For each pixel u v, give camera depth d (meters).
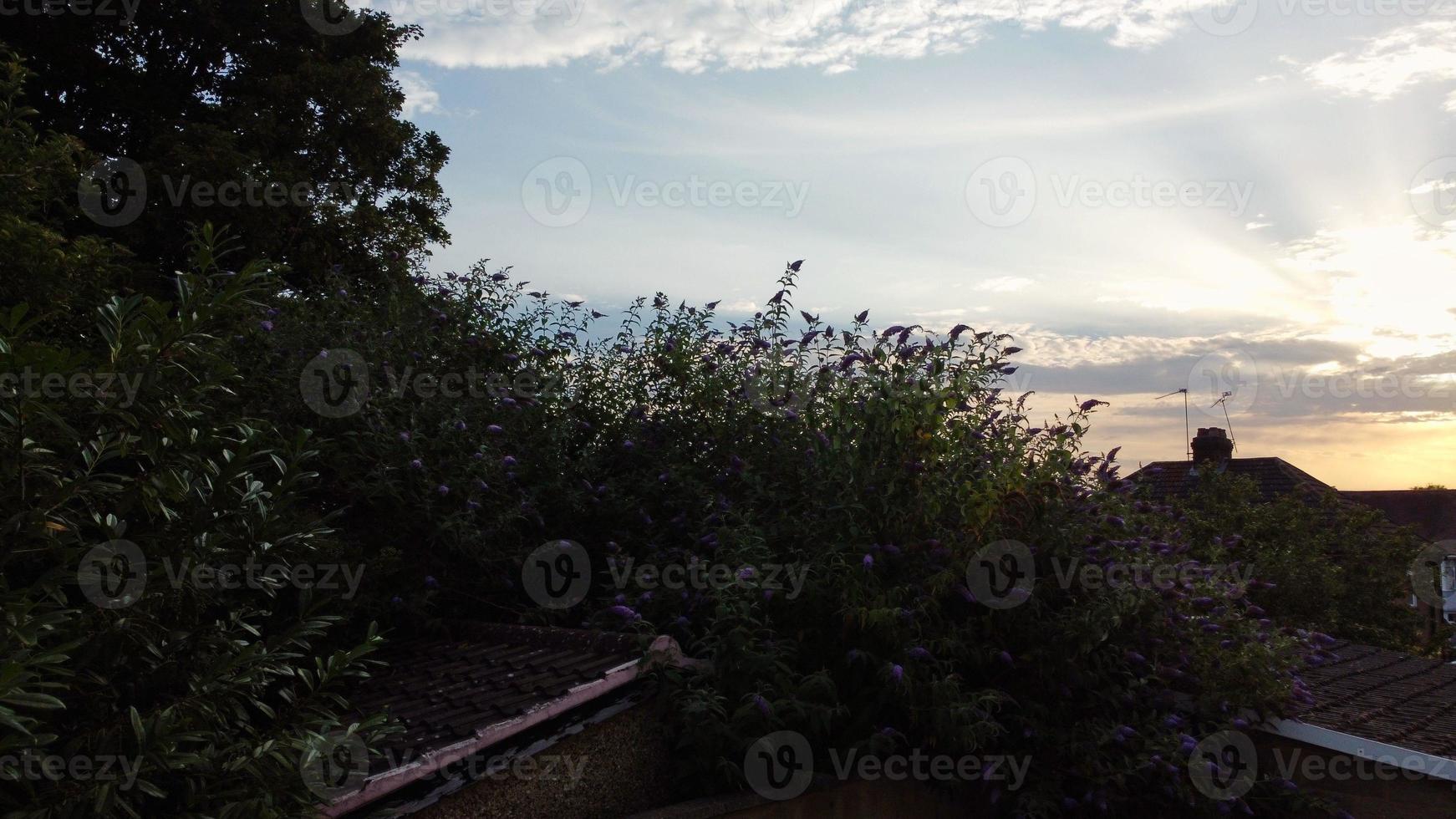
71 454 3.38
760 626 5.70
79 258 6.23
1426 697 7.53
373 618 6.47
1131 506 7.21
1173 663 6.68
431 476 6.82
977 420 6.85
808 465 6.66
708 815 4.99
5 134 5.63
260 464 3.88
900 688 5.54
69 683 3.26
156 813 3.23
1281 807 6.37
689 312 8.16
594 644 5.74
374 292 8.69
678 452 7.73
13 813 2.80
